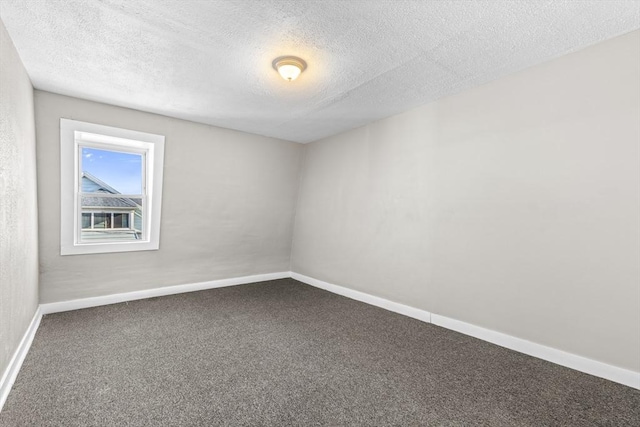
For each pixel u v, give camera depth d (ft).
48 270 9.68
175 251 12.43
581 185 6.91
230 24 6.07
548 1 5.34
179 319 9.65
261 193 14.61
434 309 9.80
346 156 13.38
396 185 11.15
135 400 5.49
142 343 7.83
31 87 8.55
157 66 7.77
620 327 6.36
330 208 14.08
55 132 9.47
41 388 5.73
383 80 8.49
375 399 5.73
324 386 6.13
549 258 7.37
